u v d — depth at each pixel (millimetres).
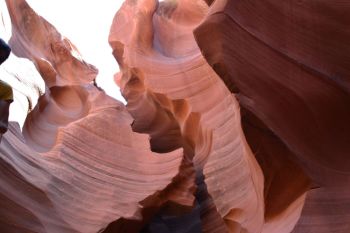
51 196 10125
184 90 12250
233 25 7184
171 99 12406
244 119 7293
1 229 9070
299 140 7215
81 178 11023
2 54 5906
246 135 7410
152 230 11695
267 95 7250
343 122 7074
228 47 7195
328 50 7129
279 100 7246
